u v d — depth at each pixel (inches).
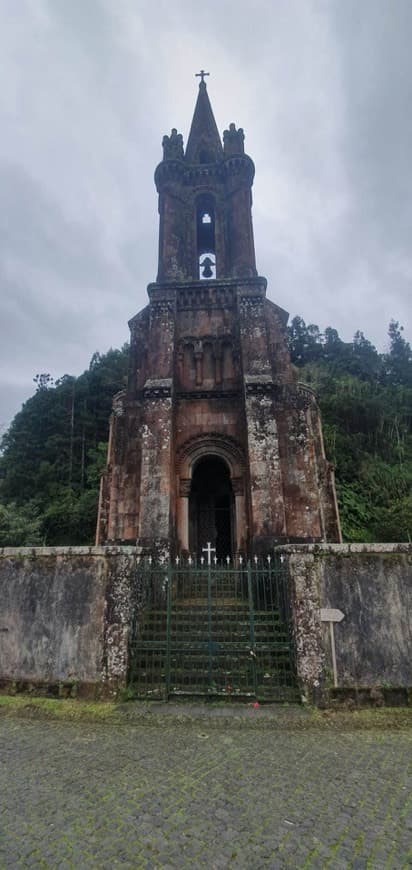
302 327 3344.0
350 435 1941.4
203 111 924.6
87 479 1800.0
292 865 142.9
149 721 289.0
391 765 221.6
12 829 164.1
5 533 1142.3
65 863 143.9
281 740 257.3
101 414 2233.0
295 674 327.0
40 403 2322.8
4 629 346.9
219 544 852.6
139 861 144.9
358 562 334.0
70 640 338.3
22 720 293.3
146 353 692.1
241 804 182.1
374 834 160.7
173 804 182.2
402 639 317.4
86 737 263.0
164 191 785.6
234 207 776.3
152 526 546.3
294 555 339.3
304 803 183.2
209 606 352.2
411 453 1972.2
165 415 597.0
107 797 188.4
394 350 3809.1
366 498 1433.3
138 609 371.9
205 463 850.8
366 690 307.4
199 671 344.2
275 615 407.5
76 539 1480.1
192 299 698.8
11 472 1947.6
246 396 599.5
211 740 257.4
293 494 592.4
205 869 140.9
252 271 729.0
